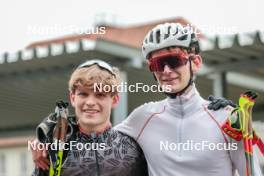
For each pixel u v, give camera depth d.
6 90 13.11
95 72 3.93
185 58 4.00
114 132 4.09
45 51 10.65
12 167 29.59
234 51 10.62
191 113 4.04
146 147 4.09
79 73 3.94
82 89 3.93
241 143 3.86
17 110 15.37
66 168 3.96
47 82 12.30
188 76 4.03
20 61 10.92
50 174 3.89
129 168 4.05
